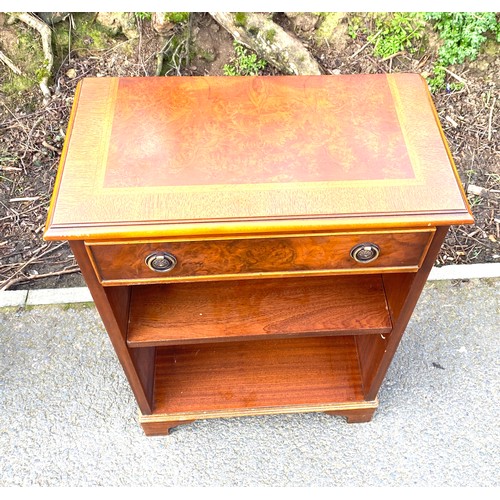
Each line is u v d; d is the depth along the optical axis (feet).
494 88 7.55
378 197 3.35
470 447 5.20
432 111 3.81
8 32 7.29
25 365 5.67
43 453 5.15
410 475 5.06
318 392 5.19
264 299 4.40
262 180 3.41
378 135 3.67
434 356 5.77
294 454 5.18
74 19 7.38
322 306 4.37
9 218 6.59
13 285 6.20
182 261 3.46
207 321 4.25
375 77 4.03
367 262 3.60
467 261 6.40
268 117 3.76
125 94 3.89
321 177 3.43
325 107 3.83
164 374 5.29
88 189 3.34
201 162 3.50
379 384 4.90
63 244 6.53
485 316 6.02
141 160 3.49
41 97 7.33
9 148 7.02
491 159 7.09
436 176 3.46
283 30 7.08
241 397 5.16
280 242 3.37
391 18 7.48
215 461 5.14
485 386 5.57
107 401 5.47
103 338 5.86
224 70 7.53
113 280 3.56
